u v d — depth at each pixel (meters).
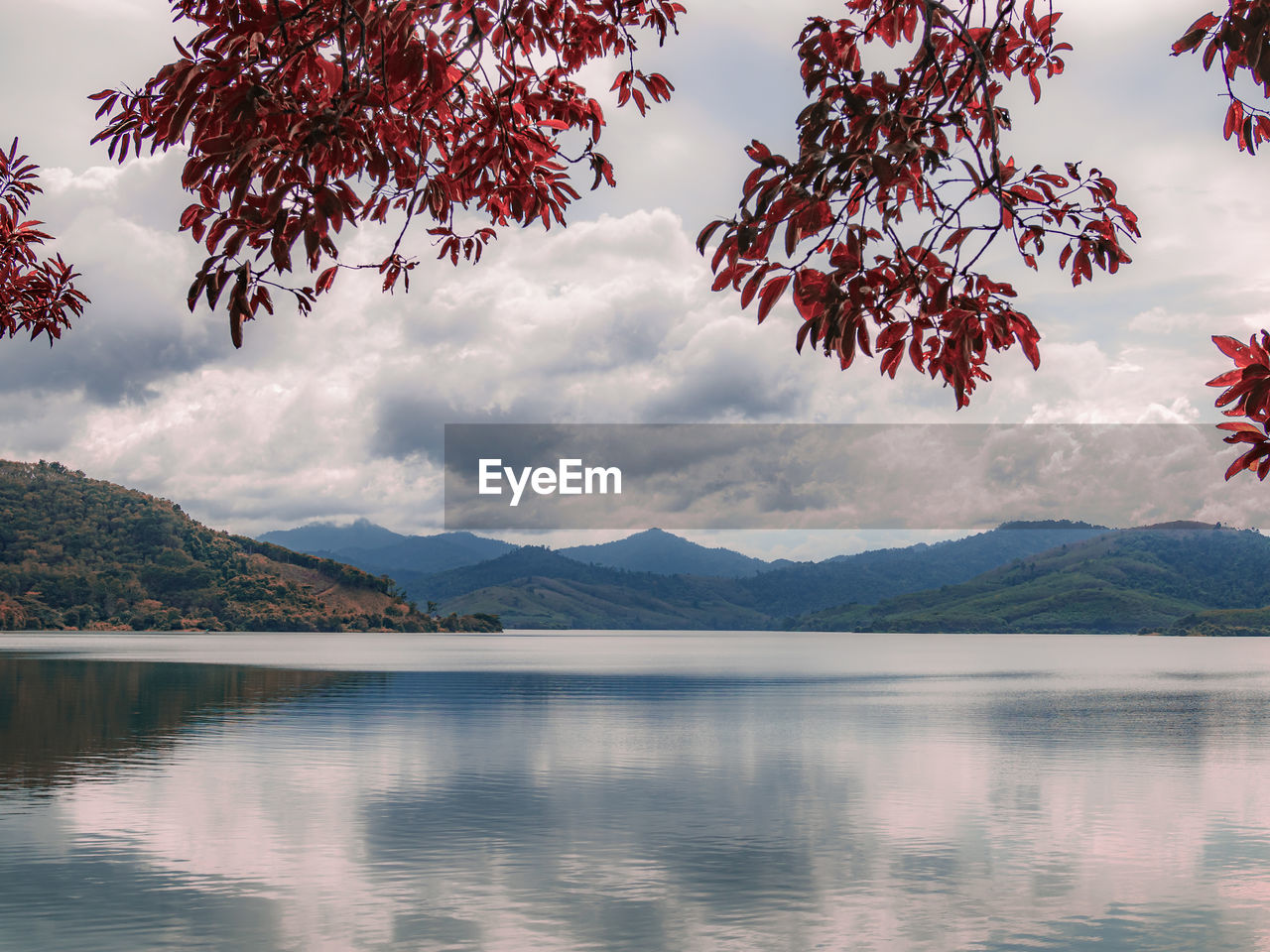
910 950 14.27
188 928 14.95
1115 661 134.38
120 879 17.58
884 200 4.83
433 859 19.06
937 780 28.27
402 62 4.96
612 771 29.70
